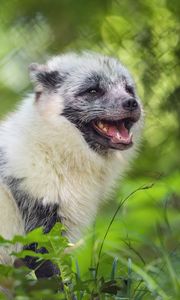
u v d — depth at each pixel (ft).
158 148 57.57
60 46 60.59
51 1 60.34
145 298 32.81
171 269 32.22
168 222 42.42
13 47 62.23
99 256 33.55
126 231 39.04
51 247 28.58
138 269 31.96
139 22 58.39
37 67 38.55
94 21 59.57
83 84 37.60
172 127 56.95
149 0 58.75
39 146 35.40
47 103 37.04
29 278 30.07
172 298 31.12
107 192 38.45
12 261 34.35
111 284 30.89
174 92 56.29
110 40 58.65
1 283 29.37
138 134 39.17
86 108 36.86
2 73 62.03
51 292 28.12
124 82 38.29
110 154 37.35
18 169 34.94
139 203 48.01
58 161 35.42
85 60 38.93
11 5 61.93
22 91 61.05
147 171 55.31
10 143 36.01
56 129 35.91
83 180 36.11
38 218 34.76
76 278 30.73
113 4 59.52
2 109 60.54
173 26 57.41
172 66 56.54
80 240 35.99
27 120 36.32
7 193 34.94
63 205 35.17
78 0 59.62
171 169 56.65
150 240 40.11
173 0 57.77
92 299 30.78
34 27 61.67
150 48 57.16
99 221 46.21
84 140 36.52
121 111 36.47
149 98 56.39
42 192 34.73
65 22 60.34
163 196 46.47
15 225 34.83
